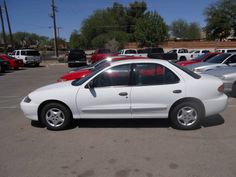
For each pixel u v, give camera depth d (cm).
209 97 584
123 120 670
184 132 580
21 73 2228
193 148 494
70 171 422
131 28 7950
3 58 2592
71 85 615
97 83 595
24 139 567
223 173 402
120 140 543
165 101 583
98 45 7169
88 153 486
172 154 471
